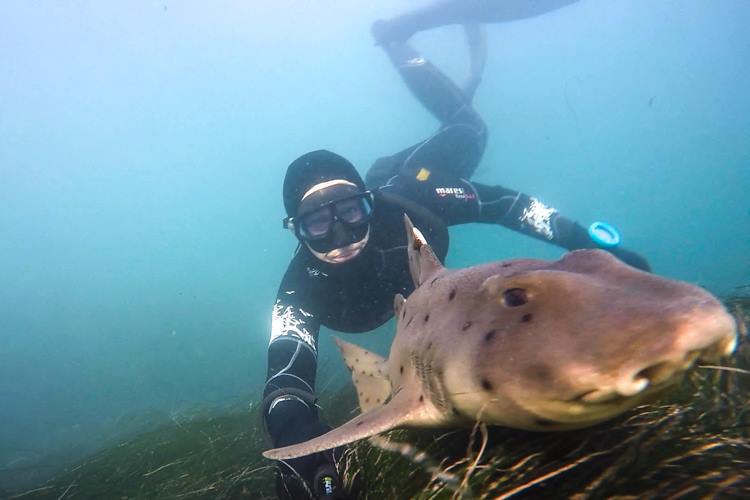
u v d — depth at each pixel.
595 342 0.22
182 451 1.01
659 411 0.33
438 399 0.33
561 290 0.26
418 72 2.12
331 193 0.83
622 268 0.27
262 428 0.57
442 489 0.33
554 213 1.12
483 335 0.28
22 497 0.95
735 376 0.39
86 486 0.92
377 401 0.57
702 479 0.27
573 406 0.23
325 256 0.85
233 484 0.74
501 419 0.28
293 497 0.44
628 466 0.28
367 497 0.41
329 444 0.34
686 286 0.23
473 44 2.95
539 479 0.29
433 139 1.76
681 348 0.20
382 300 0.94
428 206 1.04
